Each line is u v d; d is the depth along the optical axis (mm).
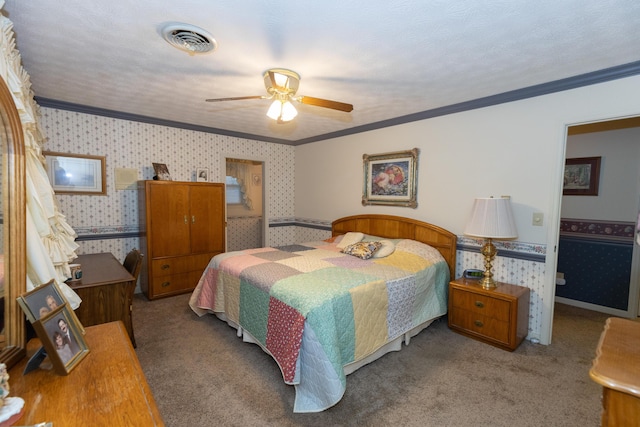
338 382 1843
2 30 1328
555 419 1816
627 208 3420
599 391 2074
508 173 2920
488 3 1538
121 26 1778
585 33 1817
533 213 2773
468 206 3227
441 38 1890
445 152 3393
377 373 2268
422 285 2820
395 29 1787
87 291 2314
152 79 2598
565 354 2561
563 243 3865
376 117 3818
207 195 4129
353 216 4355
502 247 2977
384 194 4027
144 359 2422
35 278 1305
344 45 1982
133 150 3861
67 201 3463
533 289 2793
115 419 867
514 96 2822
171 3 1555
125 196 3840
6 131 1124
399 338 2598
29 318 1043
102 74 2498
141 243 3910
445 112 3340
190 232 3996
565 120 2570
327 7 1574
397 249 3363
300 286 2217
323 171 4953
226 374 2240
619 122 3223
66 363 1072
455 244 3273
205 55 2133
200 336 2816
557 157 2623
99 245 3699
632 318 3385
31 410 886
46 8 1596
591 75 2396
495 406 1925
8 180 1124
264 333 2328
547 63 2242
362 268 2748
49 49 2059
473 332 2814
